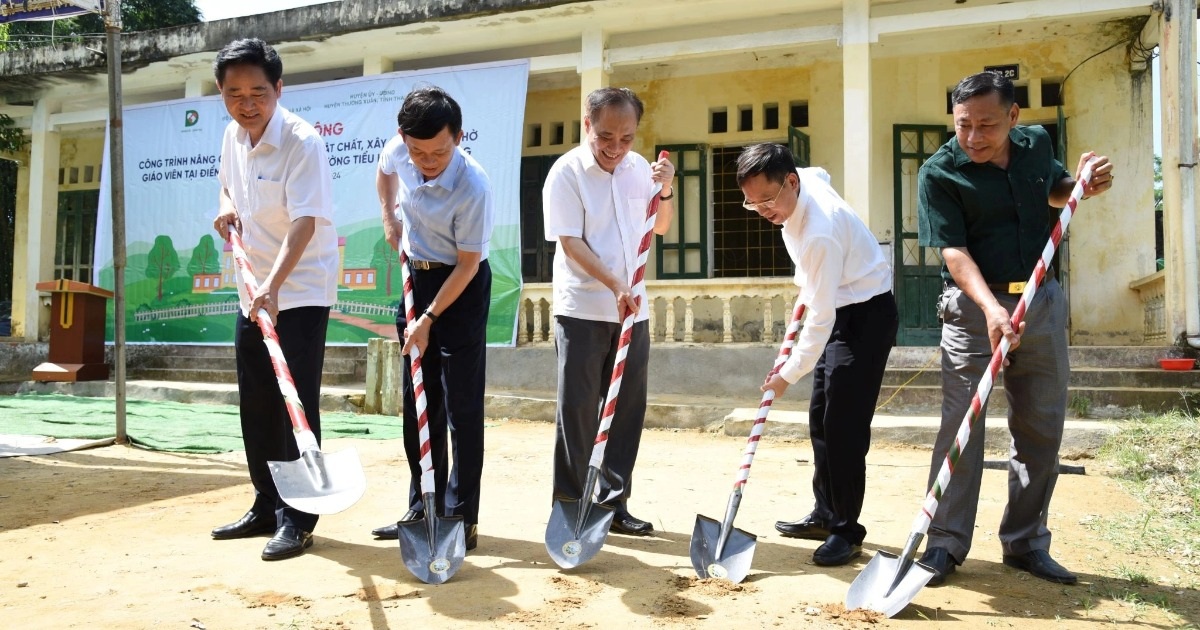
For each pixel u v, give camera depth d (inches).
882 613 102.3
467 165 131.3
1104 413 283.0
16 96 510.0
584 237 144.6
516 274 390.9
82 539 135.0
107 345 466.9
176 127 461.1
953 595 111.2
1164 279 333.1
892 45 400.2
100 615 98.3
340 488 111.8
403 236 138.8
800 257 126.8
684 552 131.4
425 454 121.6
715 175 446.0
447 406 132.7
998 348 109.5
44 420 306.3
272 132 130.7
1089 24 375.9
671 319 378.3
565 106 462.3
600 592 109.1
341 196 423.5
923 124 400.8
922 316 394.6
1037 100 387.9
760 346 358.3
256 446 135.9
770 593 110.2
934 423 261.9
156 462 221.8
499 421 328.2
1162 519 156.1
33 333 501.7
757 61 424.8
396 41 428.5
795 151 397.7
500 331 392.5
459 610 101.0
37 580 112.1
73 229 574.2
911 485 193.5
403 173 136.1
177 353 459.2
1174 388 288.7
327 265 136.6
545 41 417.4
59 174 576.7
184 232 456.8
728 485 191.0
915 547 107.2
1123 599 109.4
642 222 150.4
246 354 132.6
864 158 354.3
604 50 400.2
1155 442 223.3
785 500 173.6
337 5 418.3
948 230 121.6
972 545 138.6
